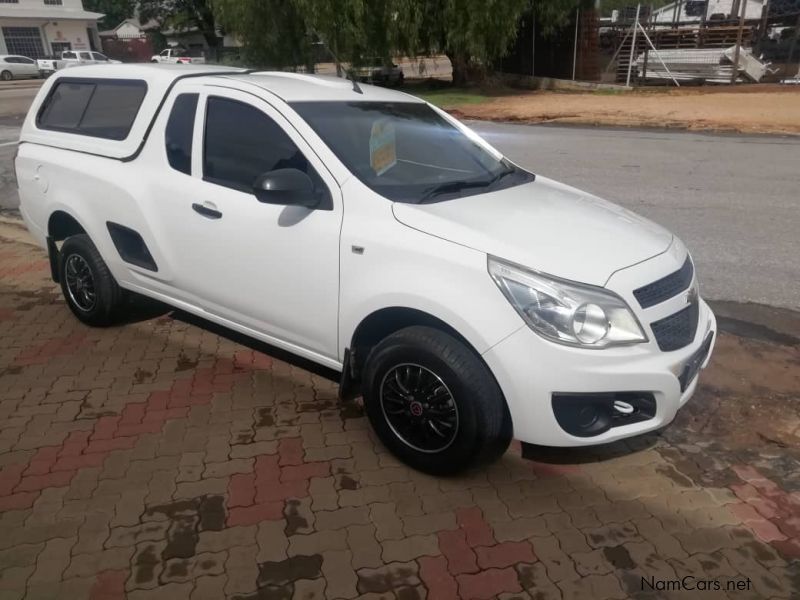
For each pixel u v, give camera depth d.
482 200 3.33
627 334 2.74
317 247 3.17
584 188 8.88
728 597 2.43
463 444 2.86
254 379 3.97
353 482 3.04
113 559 2.55
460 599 2.40
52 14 48.22
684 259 3.26
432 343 2.83
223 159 3.63
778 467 3.18
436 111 4.29
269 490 2.97
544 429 2.75
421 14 20.77
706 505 2.92
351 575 2.50
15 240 6.81
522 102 20.52
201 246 3.68
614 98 20.72
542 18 23.45
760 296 5.18
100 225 4.20
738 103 18.45
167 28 52.97
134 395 3.76
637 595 2.44
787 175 9.69
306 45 23.12
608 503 2.93
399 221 2.98
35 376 3.96
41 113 4.83
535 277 2.70
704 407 3.69
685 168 10.31
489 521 2.80
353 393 3.39
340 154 3.28
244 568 2.52
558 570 2.55
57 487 2.96
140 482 3.01
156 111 3.95
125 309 4.62
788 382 3.92
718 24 24.25
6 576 2.46
